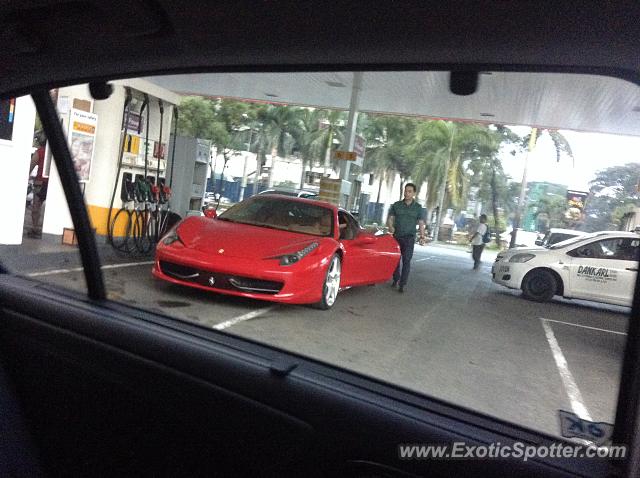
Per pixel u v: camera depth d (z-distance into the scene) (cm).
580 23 129
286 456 174
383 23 153
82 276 258
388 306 612
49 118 244
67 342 219
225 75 202
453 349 424
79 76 213
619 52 134
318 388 182
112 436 203
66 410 213
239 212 652
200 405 190
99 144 801
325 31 163
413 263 1081
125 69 205
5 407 212
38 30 186
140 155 898
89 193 747
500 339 463
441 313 579
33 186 775
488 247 1084
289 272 517
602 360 354
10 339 228
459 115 517
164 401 196
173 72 205
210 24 173
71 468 205
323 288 555
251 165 1343
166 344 206
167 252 536
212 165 1245
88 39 187
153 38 184
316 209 650
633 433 142
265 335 421
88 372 212
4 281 261
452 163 941
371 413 171
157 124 933
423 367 368
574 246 596
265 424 179
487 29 142
